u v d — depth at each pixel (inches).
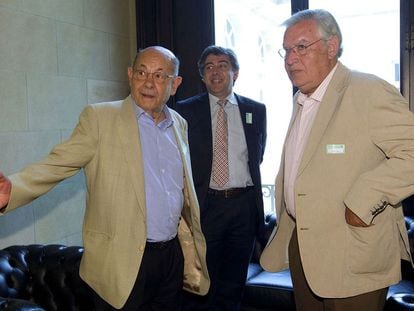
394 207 60.6
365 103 58.1
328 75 62.6
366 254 57.9
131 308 68.9
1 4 102.3
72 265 89.2
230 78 104.4
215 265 104.3
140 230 66.4
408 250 63.2
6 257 89.8
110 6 138.9
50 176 62.8
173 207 72.3
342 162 58.7
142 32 147.1
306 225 60.4
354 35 124.3
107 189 65.8
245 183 103.6
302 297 69.7
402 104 57.0
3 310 65.2
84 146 65.7
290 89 132.8
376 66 123.1
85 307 87.7
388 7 120.6
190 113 105.0
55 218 118.6
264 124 109.5
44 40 114.1
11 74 105.0
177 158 74.9
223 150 102.8
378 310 61.1
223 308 106.4
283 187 72.0
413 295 84.4
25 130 108.9
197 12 143.2
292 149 68.0
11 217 105.7
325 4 126.5
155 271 71.0
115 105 71.1
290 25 62.9
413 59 117.4
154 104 71.4
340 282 58.9
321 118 60.4
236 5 139.2
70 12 122.6
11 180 58.9
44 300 89.8
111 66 139.7
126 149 67.0
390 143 56.4
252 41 136.8
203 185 101.2
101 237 66.6
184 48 145.9
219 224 102.1
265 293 106.2
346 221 58.2
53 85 117.2
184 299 106.6
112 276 64.8
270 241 75.5
